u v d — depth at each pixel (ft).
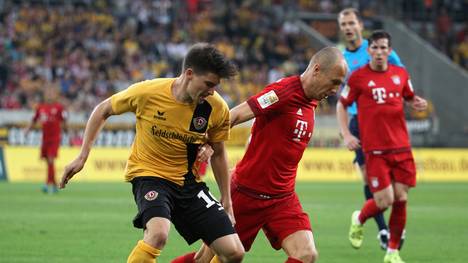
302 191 198.18
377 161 90.74
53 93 185.16
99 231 111.55
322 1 366.63
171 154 59.57
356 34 108.68
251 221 65.00
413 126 276.82
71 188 199.41
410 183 90.79
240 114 62.80
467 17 364.38
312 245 61.93
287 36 331.77
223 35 326.85
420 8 360.48
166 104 58.70
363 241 107.55
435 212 148.36
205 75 56.18
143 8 326.24
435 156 255.91
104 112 60.90
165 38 312.29
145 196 58.39
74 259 86.17
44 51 289.94
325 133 267.18
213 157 61.93
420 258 91.56
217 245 58.75
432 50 321.32
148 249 55.98
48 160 183.01
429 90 317.42
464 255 94.07
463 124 318.86
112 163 238.27
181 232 61.21
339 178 249.96
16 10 302.45
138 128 60.70
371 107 91.66
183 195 59.77
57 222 122.11
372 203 94.53
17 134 249.55
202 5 346.54
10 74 276.21
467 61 341.00
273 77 307.37
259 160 64.13
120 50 296.92
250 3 347.56
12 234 106.32
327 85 62.44
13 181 228.63
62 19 304.91
